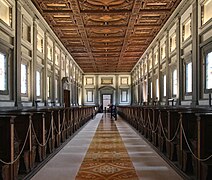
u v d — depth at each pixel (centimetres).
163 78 1834
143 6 1345
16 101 1099
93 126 1806
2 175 474
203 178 500
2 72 1003
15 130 596
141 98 2838
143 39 2012
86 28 1697
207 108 894
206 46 1042
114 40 2023
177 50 1407
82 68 3562
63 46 2198
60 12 1399
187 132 621
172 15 1455
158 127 919
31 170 618
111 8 1364
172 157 712
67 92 2545
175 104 1453
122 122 2197
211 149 507
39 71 1516
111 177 568
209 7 1031
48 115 845
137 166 663
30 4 1256
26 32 1282
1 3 984
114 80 3956
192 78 1170
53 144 872
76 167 655
